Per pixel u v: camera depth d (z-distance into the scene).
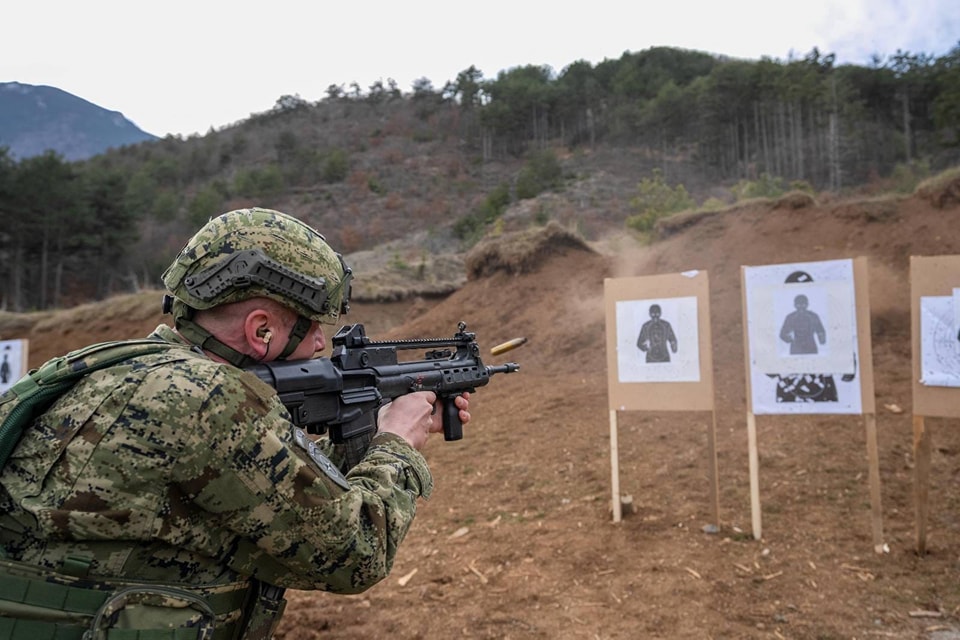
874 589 3.89
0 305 37.25
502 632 3.70
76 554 1.32
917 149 40.31
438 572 4.58
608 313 5.31
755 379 4.80
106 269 41.62
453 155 74.62
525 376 10.39
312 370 1.81
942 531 4.55
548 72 89.56
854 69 47.28
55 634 1.30
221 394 1.40
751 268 4.90
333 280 1.75
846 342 4.59
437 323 13.30
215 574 1.46
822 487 5.36
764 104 50.16
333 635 3.78
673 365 5.05
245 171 65.69
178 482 1.35
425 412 2.13
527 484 6.22
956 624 3.50
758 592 3.96
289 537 1.42
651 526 4.98
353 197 62.69
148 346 1.50
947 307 4.33
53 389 1.43
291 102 101.06
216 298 1.58
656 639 3.53
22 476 1.37
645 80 75.19
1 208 34.78
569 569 4.43
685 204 19.17
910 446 5.93
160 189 68.38
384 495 1.67
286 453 1.44
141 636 1.33
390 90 100.19
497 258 14.04
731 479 5.70
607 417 7.79
